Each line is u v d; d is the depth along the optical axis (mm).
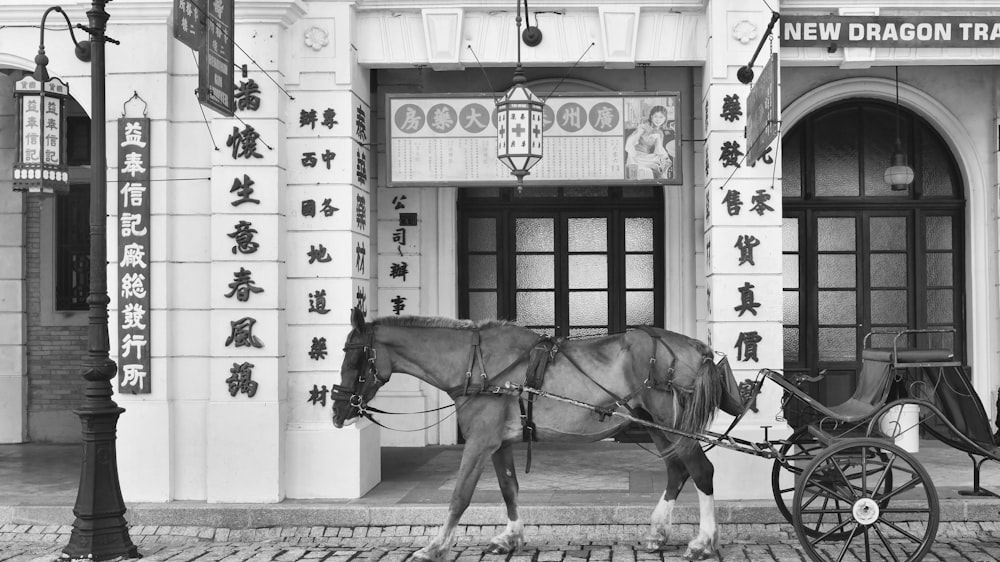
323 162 7469
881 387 5879
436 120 7738
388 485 7785
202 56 6336
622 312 10031
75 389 10391
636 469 8398
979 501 6695
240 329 7258
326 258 7457
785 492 6430
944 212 9875
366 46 7664
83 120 10477
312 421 7418
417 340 6008
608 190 10070
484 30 7648
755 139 6711
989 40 7359
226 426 7238
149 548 6535
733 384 6027
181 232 7445
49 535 6867
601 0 7508
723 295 7215
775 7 7273
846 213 9898
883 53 7430
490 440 5855
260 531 6941
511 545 6184
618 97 7668
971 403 5859
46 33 7500
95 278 6234
